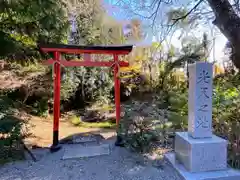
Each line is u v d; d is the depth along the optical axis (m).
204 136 2.37
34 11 4.07
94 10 6.72
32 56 5.58
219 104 3.33
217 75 5.69
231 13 3.26
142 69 8.19
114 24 5.80
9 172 2.51
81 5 6.85
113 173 2.42
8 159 2.86
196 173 2.22
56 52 3.29
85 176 2.38
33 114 6.45
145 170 2.46
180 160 2.48
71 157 2.92
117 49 3.44
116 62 3.54
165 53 8.02
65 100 7.45
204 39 7.16
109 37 6.73
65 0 5.95
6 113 3.38
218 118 3.14
